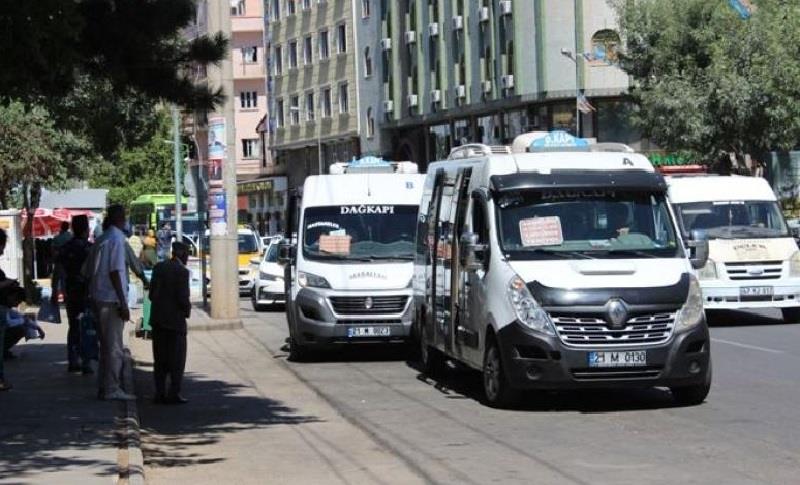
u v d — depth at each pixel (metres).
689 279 15.47
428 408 16.22
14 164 39.53
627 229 16.23
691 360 15.16
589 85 53.91
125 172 83.50
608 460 12.01
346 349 24.77
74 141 40.34
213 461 12.67
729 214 27.98
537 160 16.89
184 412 16.52
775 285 26.86
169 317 17.27
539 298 15.15
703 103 46.56
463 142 63.72
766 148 47.56
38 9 12.79
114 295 16.39
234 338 28.03
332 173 24.59
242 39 105.12
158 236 48.00
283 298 36.72
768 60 45.34
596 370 14.98
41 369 20.34
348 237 22.73
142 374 21.53
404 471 11.87
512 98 56.62
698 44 47.81
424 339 20.09
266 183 92.62
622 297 15.06
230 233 30.52
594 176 16.67
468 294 16.95
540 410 15.63
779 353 20.84
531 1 55.34
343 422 15.41
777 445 12.48
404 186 23.33
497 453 12.64
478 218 16.84
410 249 22.66
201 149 36.84
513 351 15.23
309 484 11.31
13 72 13.20
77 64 14.22
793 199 45.34
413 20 67.19
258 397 18.00
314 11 81.56
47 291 34.50
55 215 50.09
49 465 11.58
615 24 53.88
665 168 43.06
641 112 49.34
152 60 14.80
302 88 83.94
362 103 75.12
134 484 10.55
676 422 14.26
